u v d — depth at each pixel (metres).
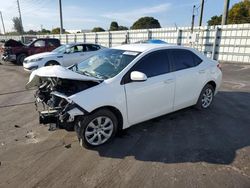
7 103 6.01
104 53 4.54
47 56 9.99
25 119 4.80
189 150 3.50
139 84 3.79
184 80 4.50
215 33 14.77
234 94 6.76
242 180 2.79
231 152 3.44
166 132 4.13
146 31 19.73
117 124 3.77
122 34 22.50
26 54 14.85
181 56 4.57
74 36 29.95
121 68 3.79
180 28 16.88
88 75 3.88
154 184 2.72
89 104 3.29
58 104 3.54
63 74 3.49
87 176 2.88
